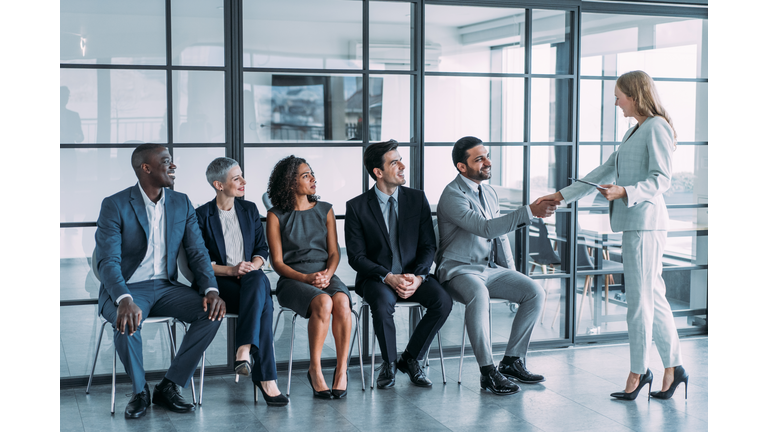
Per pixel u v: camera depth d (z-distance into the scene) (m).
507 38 4.48
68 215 3.83
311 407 3.51
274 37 4.07
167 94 3.94
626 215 3.52
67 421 3.32
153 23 3.90
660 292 3.59
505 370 3.97
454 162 4.14
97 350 3.68
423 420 3.31
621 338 4.82
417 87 4.31
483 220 3.90
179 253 3.74
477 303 3.80
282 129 4.12
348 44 4.20
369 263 3.88
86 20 3.79
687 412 3.42
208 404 3.56
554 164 4.63
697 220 4.93
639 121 3.56
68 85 3.79
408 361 3.90
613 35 4.68
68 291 3.87
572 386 3.84
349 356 4.02
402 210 4.01
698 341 4.79
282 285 3.79
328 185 4.23
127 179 3.91
